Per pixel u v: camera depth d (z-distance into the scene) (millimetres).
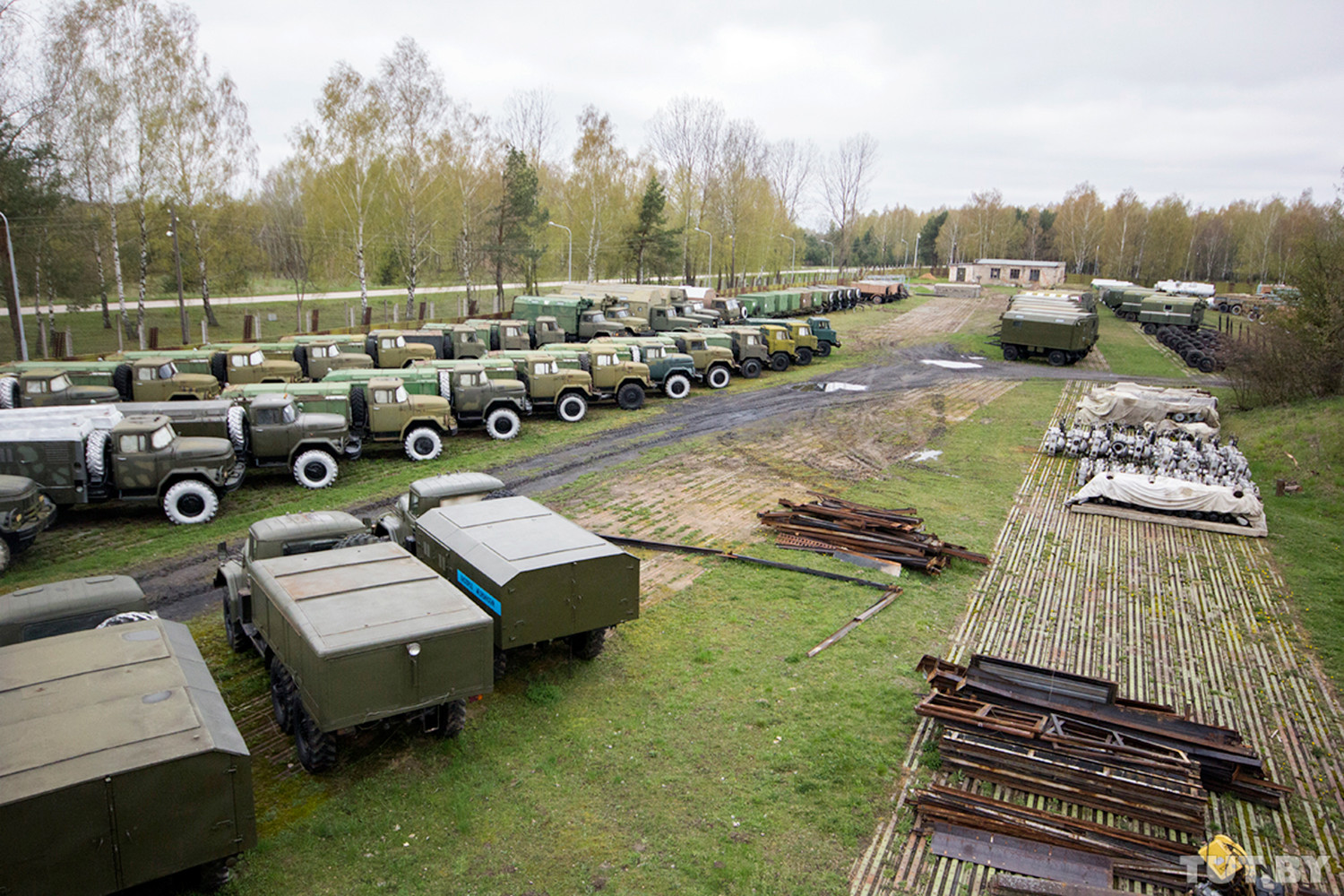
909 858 7328
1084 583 13844
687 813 7910
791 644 11398
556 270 62031
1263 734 9469
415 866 7125
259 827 7539
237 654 10820
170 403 17594
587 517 16500
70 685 7000
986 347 44281
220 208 41781
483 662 8562
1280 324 27125
